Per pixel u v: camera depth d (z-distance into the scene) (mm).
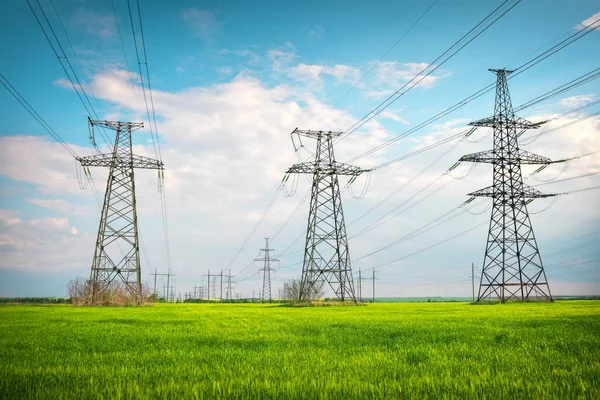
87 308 59281
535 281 67625
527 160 68188
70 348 14602
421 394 7648
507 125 68250
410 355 12492
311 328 22656
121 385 8508
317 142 66062
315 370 10172
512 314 35000
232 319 31875
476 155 67375
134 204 64938
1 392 7879
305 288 66750
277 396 7621
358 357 12180
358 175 66062
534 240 67438
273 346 15031
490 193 68438
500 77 69875
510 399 7238
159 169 65750
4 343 15914
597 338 15703
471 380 8484
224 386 8266
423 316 34125
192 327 23891
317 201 65750
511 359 11367
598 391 7367
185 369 10383
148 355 12852
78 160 62688
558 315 32188
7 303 96812
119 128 64750
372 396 7480
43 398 7504
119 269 64500
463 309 49812
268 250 128750
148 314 40469
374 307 61438
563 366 10234
